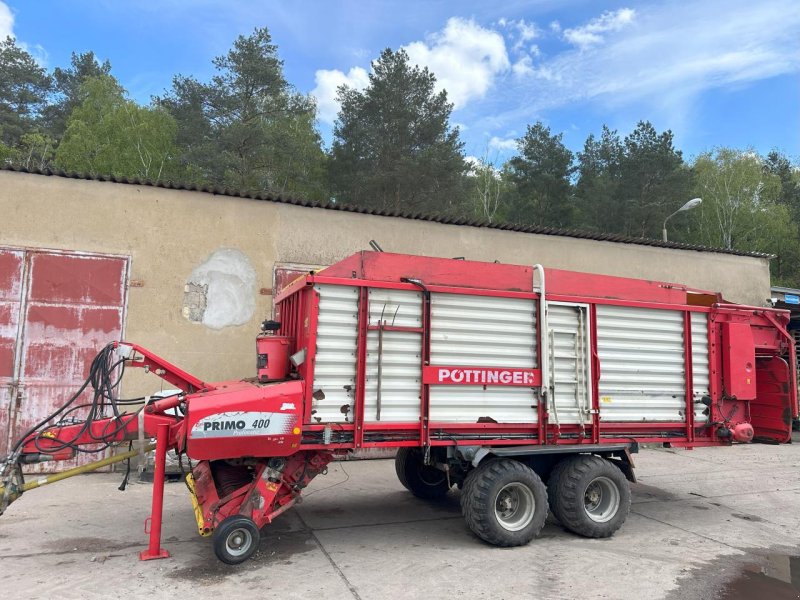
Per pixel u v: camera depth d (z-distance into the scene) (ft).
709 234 127.13
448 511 20.83
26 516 19.16
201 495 15.96
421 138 91.81
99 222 26.99
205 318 28.40
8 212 25.70
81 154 94.07
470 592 13.47
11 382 25.14
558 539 17.78
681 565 15.64
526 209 113.80
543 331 17.87
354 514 20.31
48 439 15.30
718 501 23.22
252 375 28.96
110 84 110.11
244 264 29.37
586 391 18.28
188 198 28.63
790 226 133.69
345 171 93.09
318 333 15.58
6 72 119.55
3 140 108.17
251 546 14.61
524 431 17.63
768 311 21.86
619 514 18.04
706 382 20.38
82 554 15.61
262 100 99.19
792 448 37.01
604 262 39.01
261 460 15.62
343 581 13.99
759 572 15.21
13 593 12.96
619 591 13.73
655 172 109.50
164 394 23.03
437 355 16.70
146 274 27.55
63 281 26.22
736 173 130.93
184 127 92.63
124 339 26.94
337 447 15.49
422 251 33.71
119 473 25.75
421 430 16.26
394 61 95.14
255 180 87.76
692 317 20.42
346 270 16.21
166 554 15.42
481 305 17.40
